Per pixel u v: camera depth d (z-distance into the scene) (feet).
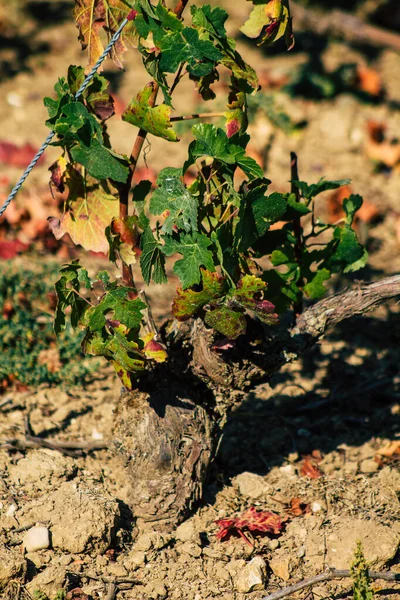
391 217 9.12
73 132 5.93
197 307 6.03
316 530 6.36
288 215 6.38
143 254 5.98
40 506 6.38
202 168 6.14
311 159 10.23
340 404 7.24
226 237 5.98
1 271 8.00
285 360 6.33
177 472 6.34
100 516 6.30
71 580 6.16
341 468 6.80
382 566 6.23
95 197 6.18
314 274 6.46
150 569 6.25
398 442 6.90
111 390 7.29
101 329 6.07
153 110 5.91
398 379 7.39
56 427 6.98
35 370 7.32
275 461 6.84
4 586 6.05
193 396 6.42
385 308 8.13
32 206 8.55
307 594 6.15
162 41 5.87
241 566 6.25
